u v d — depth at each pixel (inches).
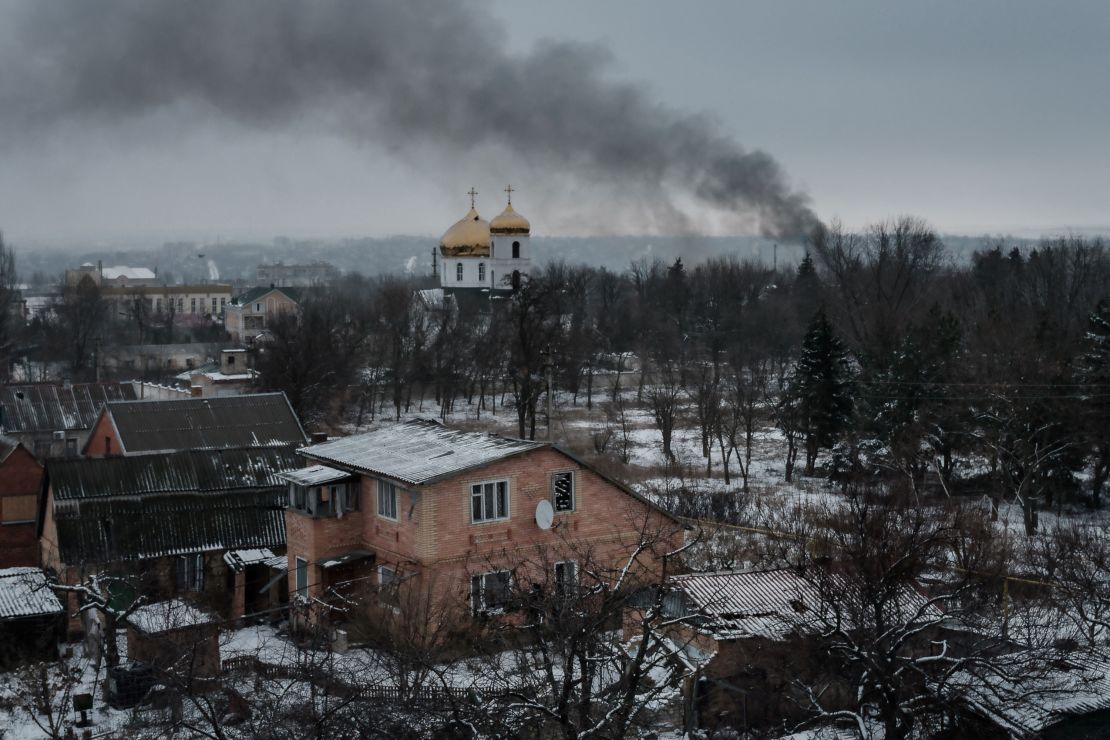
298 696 1364.4
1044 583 1665.8
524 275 5413.4
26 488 2299.5
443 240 6505.9
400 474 1724.9
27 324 7219.5
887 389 3129.9
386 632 1503.4
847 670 1330.0
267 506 2060.8
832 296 5221.5
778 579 1523.1
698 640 1405.0
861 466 3048.7
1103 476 2910.9
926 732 1285.7
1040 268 5831.7
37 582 1920.5
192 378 4414.4
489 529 1723.7
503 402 4869.6
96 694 1617.9
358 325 5319.9
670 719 1368.1
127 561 1865.2
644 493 2741.1
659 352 5349.4
